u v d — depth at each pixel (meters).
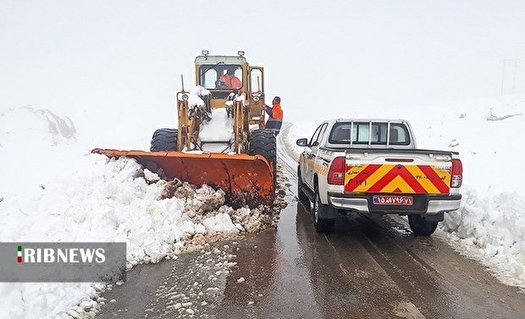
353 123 7.06
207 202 6.51
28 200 5.38
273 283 4.49
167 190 6.37
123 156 6.74
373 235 6.29
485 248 5.51
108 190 5.81
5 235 4.60
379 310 3.93
